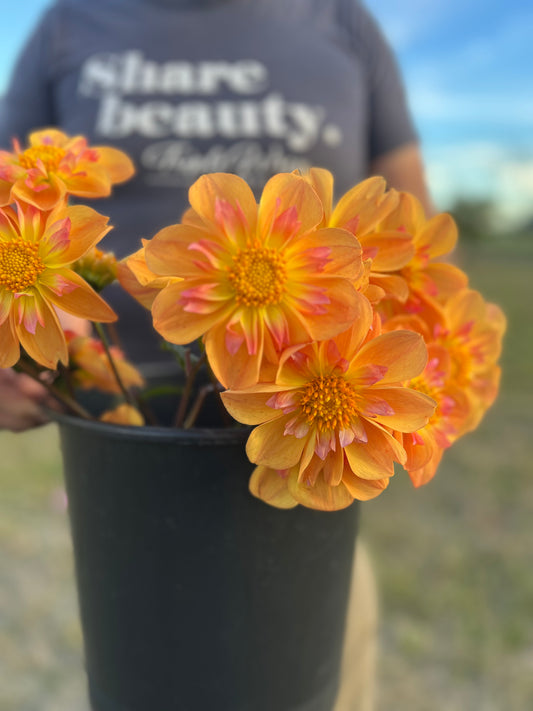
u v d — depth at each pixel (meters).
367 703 0.60
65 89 0.76
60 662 1.03
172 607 0.35
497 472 1.63
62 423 0.36
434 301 0.33
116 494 0.34
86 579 0.38
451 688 0.97
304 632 0.37
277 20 0.75
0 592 1.18
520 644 1.04
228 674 0.36
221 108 0.72
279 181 0.27
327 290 0.26
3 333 0.29
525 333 3.43
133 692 0.38
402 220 0.33
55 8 0.78
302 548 0.36
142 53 0.73
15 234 0.29
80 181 0.32
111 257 0.33
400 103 0.82
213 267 0.26
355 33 0.79
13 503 1.47
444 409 0.32
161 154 0.72
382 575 1.20
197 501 0.33
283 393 0.27
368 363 0.28
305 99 0.73
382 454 0.28
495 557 1.25
